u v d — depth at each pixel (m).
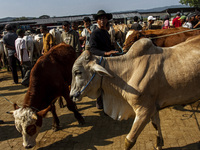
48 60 3.60
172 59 2.52
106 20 3.63
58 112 4.89
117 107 2.84
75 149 3.33
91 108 4.95
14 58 7.37
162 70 2.49
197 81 2.47
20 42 6.59
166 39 4.30
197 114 4.13
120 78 2.63
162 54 2.55
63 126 4.15
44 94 3.40
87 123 4.18
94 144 3.41
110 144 3.37
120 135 3.62
